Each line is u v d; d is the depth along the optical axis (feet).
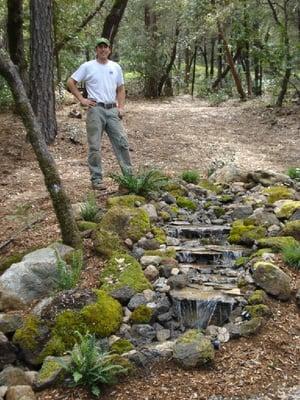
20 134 35.76
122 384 12.77
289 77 55.26
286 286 15.66
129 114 53.06
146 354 13.43
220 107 64.03
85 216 20.47
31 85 34.88
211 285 16.21
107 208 21.15
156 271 16.62
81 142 36.24
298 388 12.57
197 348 13.29
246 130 45.85
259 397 12.20
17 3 38.50
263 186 24.57
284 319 14.89
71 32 53.83
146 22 85.46
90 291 15.29
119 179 23.20
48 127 35.01
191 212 21.70
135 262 16.97
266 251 17.60
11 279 16.21
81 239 18.45
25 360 14.01
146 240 18.39
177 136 41.73
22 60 40.29
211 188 24.53
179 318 15.21
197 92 102.01
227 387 12.55
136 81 90.74
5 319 14.62
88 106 23.02
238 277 16.55
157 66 84.58
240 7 59.62
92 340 13.08
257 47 57.52
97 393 12.36
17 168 30.40
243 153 36.17
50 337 14.21
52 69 35.17
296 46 52.90
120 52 89.61
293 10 58.90
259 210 20.90
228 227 19.85
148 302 15.35
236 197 23.20
